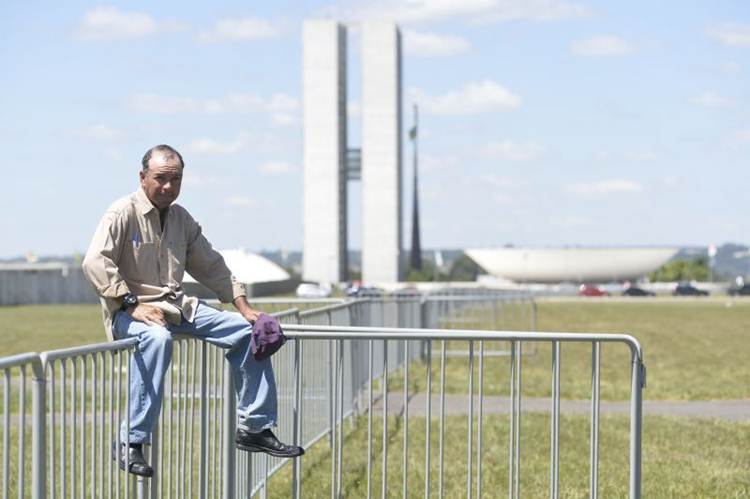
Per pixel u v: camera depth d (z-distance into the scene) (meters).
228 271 7.31
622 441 13.60
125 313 6.66
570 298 105.00
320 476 11.02
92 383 6.04
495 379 20.75
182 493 7.49
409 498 10.24
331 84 150.00
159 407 6.55
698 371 24.03
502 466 11.84
